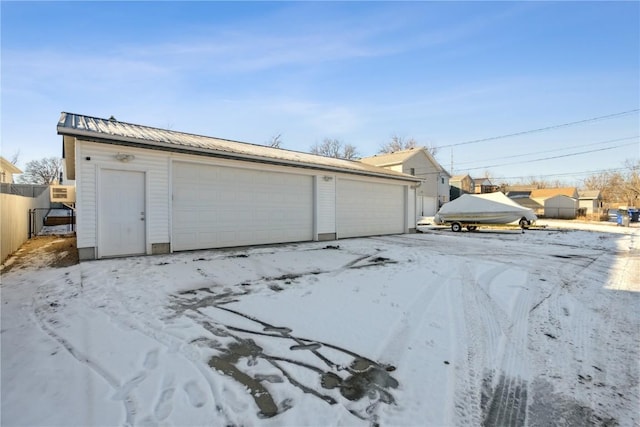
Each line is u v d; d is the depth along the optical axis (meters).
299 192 11.62
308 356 3.17
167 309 4.35
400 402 2.48
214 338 3.50
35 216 13.36
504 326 4.15
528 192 50.25
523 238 15.33
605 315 4.70
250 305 4.60
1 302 4.52
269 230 10.75
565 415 2.42
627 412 2.48
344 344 3.46
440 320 4.25
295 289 5.44
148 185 8.06
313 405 2.39
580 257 9.88
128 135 7.75
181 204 8.73
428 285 5.92
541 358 3.33
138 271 6.28
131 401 2.35
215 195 9.40
